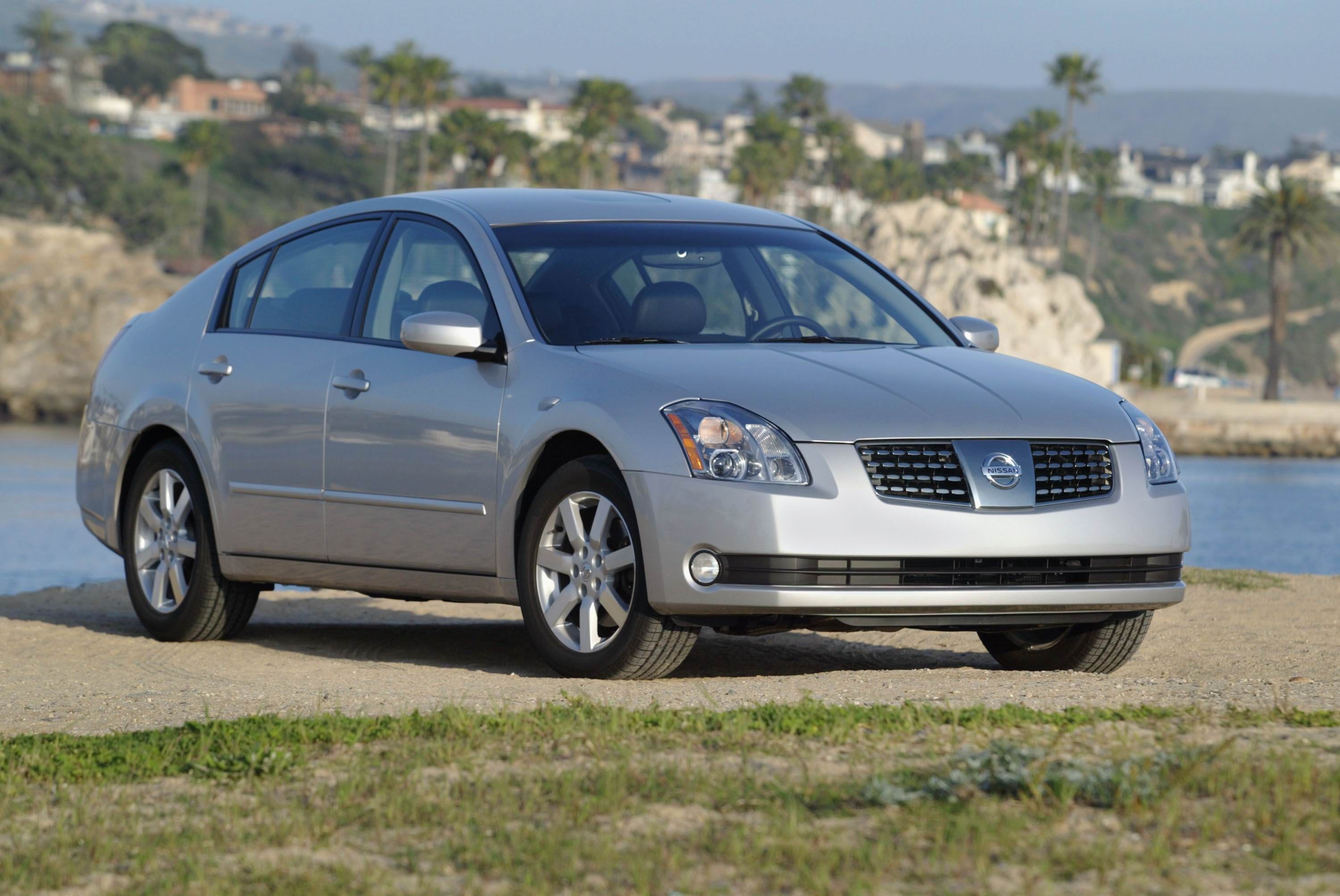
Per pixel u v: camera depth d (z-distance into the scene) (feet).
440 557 46.57
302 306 52.70
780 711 32.94
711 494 40.04
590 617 43.09
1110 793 26.11
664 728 32.19
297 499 50.37
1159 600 43.73
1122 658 47.24
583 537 43.14
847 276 51.31
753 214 53.57
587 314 46.03
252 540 52.06
